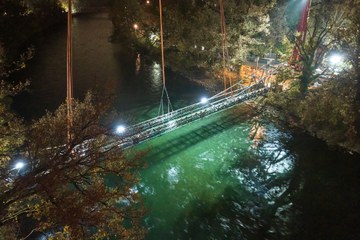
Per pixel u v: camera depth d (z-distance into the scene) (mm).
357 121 25109
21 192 10773
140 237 12336
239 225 18688
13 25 52062
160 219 18844
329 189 21422
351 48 24469
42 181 10414
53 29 69750
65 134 11875
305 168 23484
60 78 41188
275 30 39219
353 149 24781
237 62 37781
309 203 20312
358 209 19766
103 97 12375
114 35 63625
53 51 53031
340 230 18297
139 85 39188
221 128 28625
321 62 30875
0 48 20828
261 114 30938
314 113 27531
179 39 42438
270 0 37500
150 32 51125
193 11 41000
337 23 26641
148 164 23500
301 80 29703
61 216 10258
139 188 21125
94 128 12039
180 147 25719
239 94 31844
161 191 21031
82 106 12172
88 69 44750
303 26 29906
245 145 26250
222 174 22891
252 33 35750
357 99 25000
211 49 37562
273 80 33625
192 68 42938
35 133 11844
